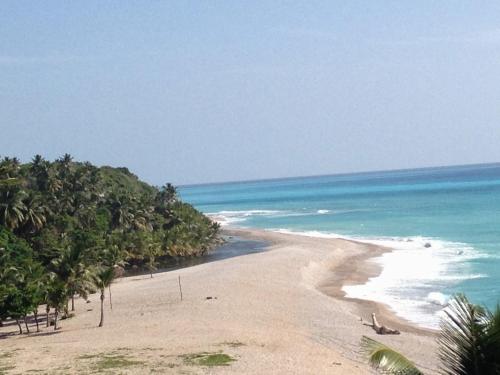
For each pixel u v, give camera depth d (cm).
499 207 15738
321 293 6700
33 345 4400
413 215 15488
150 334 4559
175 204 13462
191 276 7850
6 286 5381
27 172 11388
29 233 9131
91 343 4300
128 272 9419
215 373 3369
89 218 10462
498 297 5991
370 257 9238
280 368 3512
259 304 5869
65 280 5741
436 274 7481
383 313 5644
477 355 1499
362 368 3675
